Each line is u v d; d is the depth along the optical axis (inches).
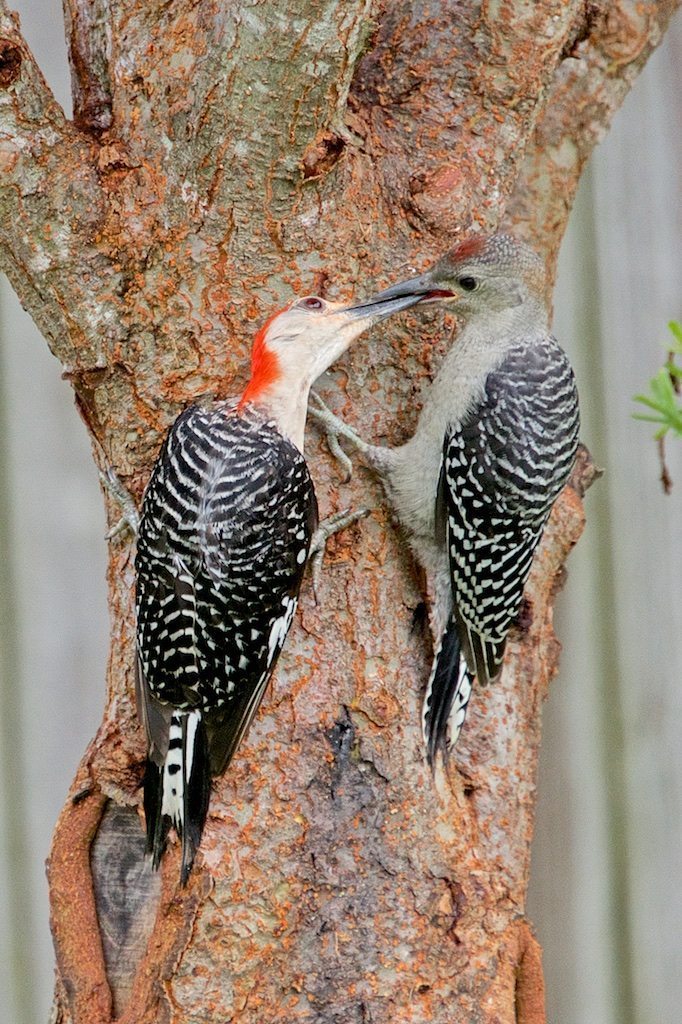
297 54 321.7
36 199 343.0
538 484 372.2
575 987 467.5
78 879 346.3
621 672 475.8
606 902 470.9
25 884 456.1
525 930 355.9
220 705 326.3
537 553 394.0
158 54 340.5
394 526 360.5
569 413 382.0
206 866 327.0
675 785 475.8
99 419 357.1
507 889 354.3
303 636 341.1
